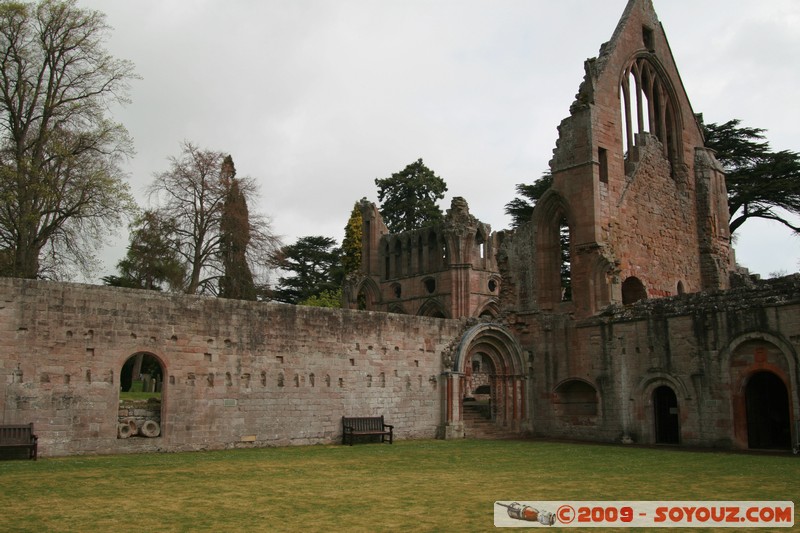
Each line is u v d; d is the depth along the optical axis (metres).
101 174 41.50
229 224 56.41
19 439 26.61
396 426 39.47
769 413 38.56
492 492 18.61
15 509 15.76
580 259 43.22
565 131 44.94
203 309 32.88
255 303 34.69
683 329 37.47
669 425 39.03
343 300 82.81
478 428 42.56
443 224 76.25
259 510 15.75
